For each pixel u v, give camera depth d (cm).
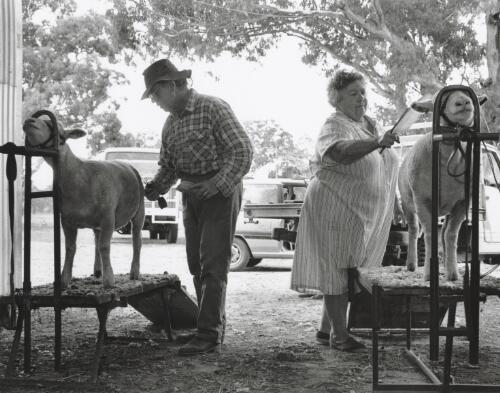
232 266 1210
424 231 421
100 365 455
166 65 496
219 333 512
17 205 562
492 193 1144
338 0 1955
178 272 1245
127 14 2130
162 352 511
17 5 565
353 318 547
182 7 2077
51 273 1174
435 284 364
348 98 499
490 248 1137
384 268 502
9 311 520
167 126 532
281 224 1184
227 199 505
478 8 1917
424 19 1941
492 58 1722
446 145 405
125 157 1888
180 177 521
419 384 382
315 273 511
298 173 2219
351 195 496
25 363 438
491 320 677
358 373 451
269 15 2042
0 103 553
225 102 512
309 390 410
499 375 446
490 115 1783
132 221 527
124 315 695
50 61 3212
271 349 528
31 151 411
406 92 2100
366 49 2105
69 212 454
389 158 512
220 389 411
